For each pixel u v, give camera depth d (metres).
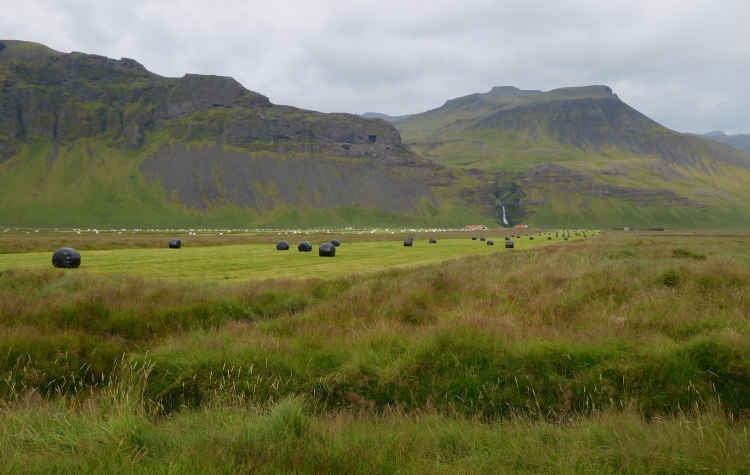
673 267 17.97
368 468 5.23
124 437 5.59
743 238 86.44
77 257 28.14
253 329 11.96
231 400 7.80
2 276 18.67
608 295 14.70
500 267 24.11
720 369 8.20
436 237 112.88
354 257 41.06
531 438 6.04
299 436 5.95
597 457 5.57
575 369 8.43
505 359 8.67
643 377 8.16
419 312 13.52
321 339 10.32
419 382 8.40
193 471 4.81
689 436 5.97
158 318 13.38
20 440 5.47
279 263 33.59
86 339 10.87
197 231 167.88
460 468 5.20
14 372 8.96
